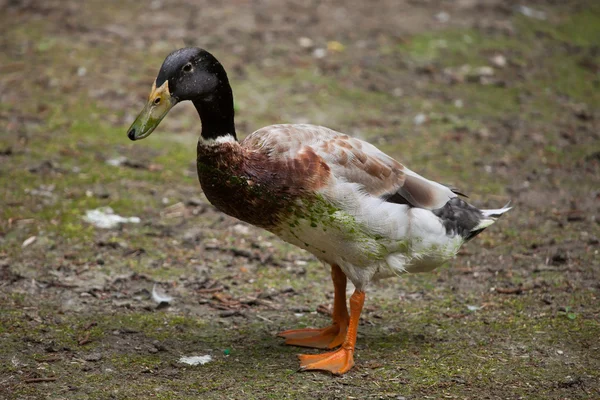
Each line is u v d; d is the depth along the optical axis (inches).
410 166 553.6
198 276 408.2
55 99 621.0
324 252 326.6
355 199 307.9
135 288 391.5
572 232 468.1
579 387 303.7
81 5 808.3
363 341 346.3
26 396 288.8
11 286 382.0
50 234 437.1
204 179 319.0
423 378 311.3
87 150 548.1
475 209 341.4
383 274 329.7
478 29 815.7
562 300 385.1
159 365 319.3
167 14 801.6
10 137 553.9
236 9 821.9
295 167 305.4
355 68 714.8
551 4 906.7
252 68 698.2
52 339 334.3
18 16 770.2
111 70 674.8
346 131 604.1
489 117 646.5
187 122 615.2
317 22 805.2
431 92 684.7
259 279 410.9
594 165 568.4
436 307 382.3
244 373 315.6
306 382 308.5
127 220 462.9
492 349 337.4
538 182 540.7
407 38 781.3
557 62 762.8
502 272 420.2
